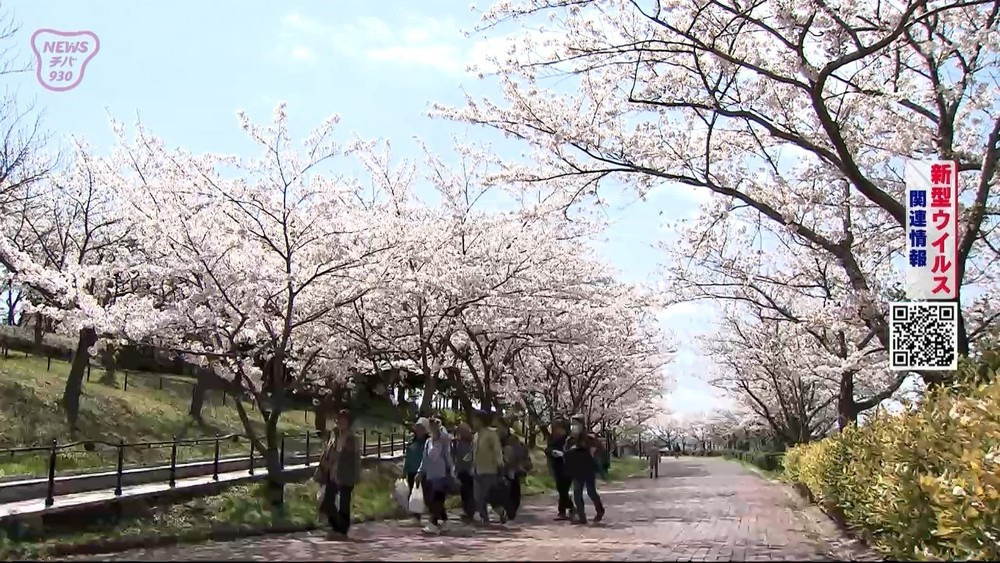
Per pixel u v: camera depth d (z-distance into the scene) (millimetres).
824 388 34688
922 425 8016
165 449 23031
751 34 12227
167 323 15117
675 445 88625
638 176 13281
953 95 11086
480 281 18875
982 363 8969
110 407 25594
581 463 14078
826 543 10867
